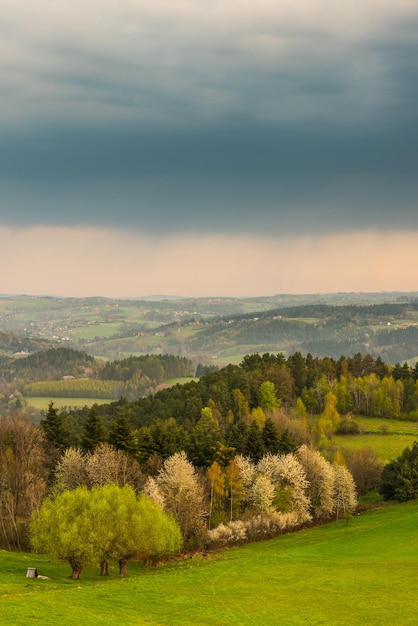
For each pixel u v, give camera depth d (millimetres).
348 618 52656
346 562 76688
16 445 122250
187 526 99938
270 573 71375
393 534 95875
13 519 97000
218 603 58062
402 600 57344
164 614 54188
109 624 50438
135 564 88562
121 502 78250
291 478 120375
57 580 71625
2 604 54594
